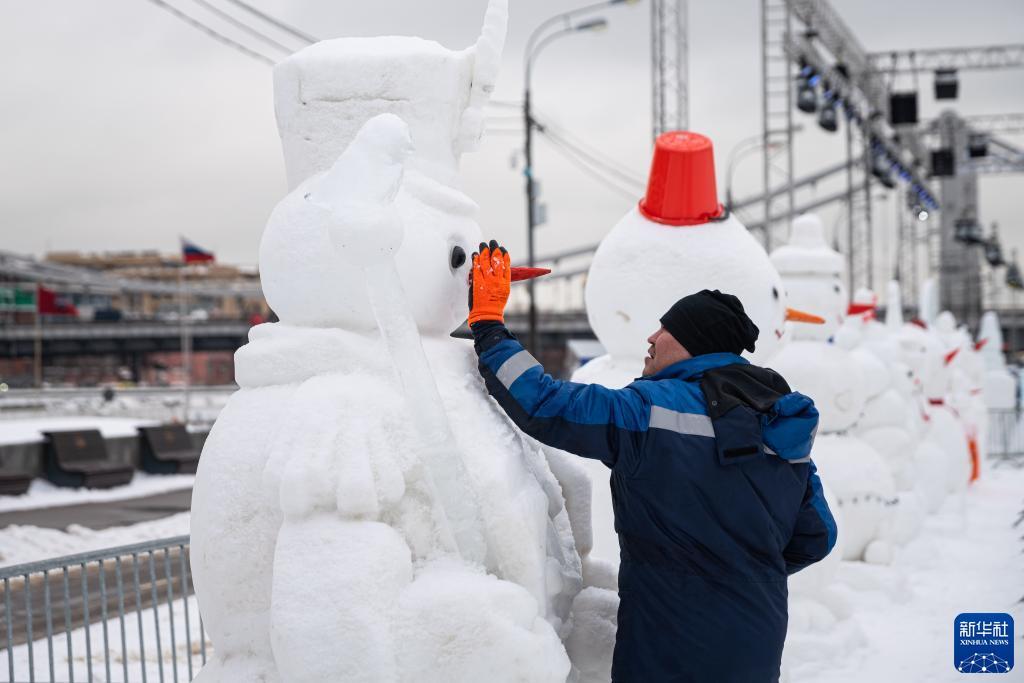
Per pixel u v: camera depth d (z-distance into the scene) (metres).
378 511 2.28
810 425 2.53
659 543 2.49
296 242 2.55
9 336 77.38
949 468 11.57
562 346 64.62
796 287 7.61
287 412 2.38
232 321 76.56
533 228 21.41
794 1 20.50
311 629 2.15
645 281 4.96
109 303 128.12
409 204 2.58
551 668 2.28
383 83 2.61
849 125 28.52
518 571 2.44
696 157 4.97
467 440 2.46
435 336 2.70
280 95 2.71
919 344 11.82
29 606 4.70
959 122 43.00
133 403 41.62
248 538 2.40
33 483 15.94
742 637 2.45
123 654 5.12
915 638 6.57
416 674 2.18
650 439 2.47
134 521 13.12
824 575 6.25
